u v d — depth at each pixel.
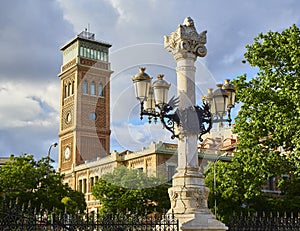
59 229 8.22
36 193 35.44
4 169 36.31
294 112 18.03
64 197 36.94
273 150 19.70
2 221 7.64
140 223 8.77
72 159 44.28
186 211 9.91
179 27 10.40
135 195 32.09
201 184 10.19
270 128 18.97
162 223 9.54
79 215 8.86
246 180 20.16
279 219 11.09
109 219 8.56
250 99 19.52
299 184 33.81
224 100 10.09
